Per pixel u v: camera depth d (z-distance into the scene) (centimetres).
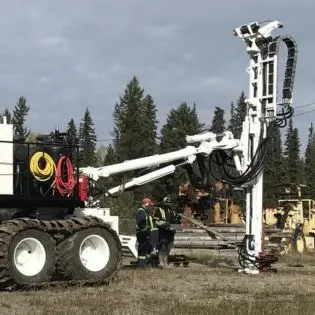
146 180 1546
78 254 1162
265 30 1430
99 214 1338
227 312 876
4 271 1071
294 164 7369
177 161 1582
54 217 1286
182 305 943
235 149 1502
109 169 1484
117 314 865
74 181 1286
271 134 1431
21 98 6388
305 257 2012
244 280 1305
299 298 1042
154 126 6097
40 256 1124
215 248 1883
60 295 1047
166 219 1563
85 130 7400
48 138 1301
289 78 1426
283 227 2483
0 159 1184
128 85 5894
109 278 1198
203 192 1788
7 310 894
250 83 1462
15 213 1255
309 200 2636
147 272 1410
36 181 1234
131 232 2348
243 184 1469
